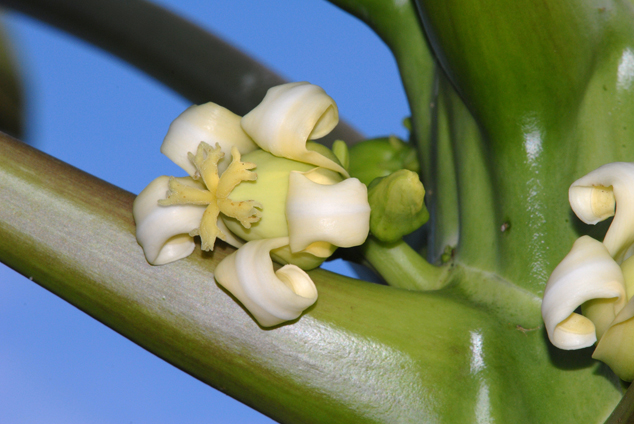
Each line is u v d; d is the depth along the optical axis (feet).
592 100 1.60
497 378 1.55
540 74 1.57
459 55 1.57
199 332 1.55
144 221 1.55
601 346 1.47
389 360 1.55
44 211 1.57
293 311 1.51
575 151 1.60
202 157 1.55
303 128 1.53
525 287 1.60
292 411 1.55
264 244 1.52
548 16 1.54
